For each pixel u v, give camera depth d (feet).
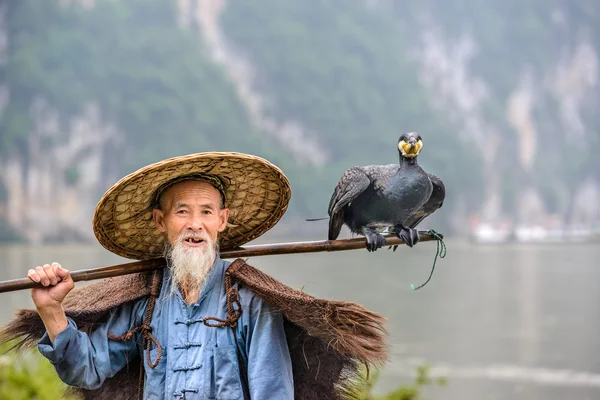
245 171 15.70
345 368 15.85
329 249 16.76
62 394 16.87
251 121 565.12
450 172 536.83
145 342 15.56
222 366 15.15
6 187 464.24
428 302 158.61
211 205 15.58
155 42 547.49
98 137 504.02
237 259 15.76
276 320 15.38
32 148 479.00
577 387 79.71
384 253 300.61
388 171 18.29
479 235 464.24
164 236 16.49
